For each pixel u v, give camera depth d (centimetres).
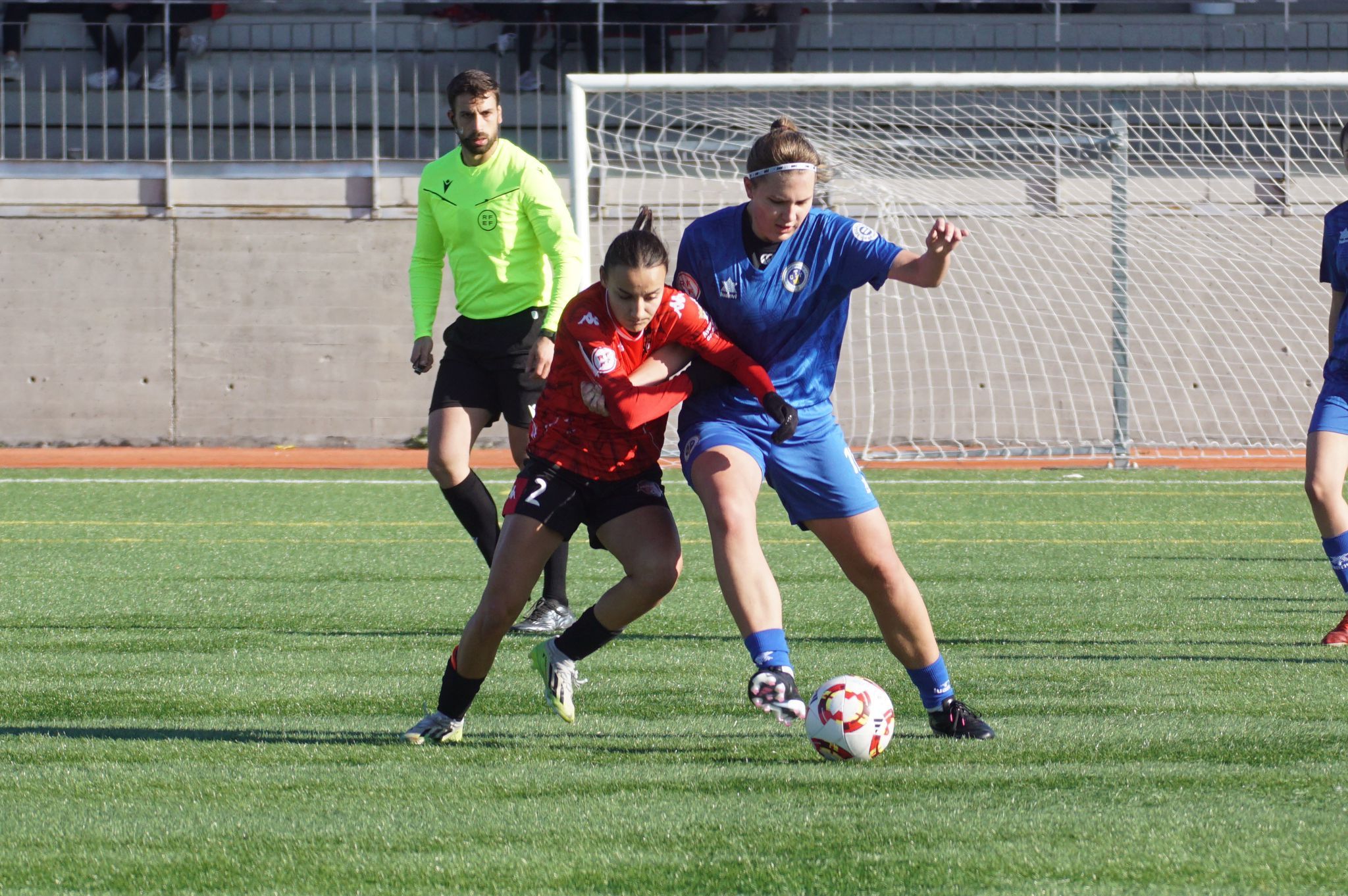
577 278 1950
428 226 2014
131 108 5791
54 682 1627
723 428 1259
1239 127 4978
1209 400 4966
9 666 1720
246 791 1143
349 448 5303
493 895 895
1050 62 5781
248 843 1002
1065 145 4794
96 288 5312
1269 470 4425
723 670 1686
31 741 1331
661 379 1214
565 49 5709
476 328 1995
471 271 1988
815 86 3394
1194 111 4916
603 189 4288
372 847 991
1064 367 4966
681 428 1298
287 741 1327
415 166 5397
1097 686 1591
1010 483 4053
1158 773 1187
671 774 1192
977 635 1930
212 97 5772
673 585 1255
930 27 5772
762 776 1183
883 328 5006
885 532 1273
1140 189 4884
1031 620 2050
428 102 5800
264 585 2378
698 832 1020
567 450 1243
